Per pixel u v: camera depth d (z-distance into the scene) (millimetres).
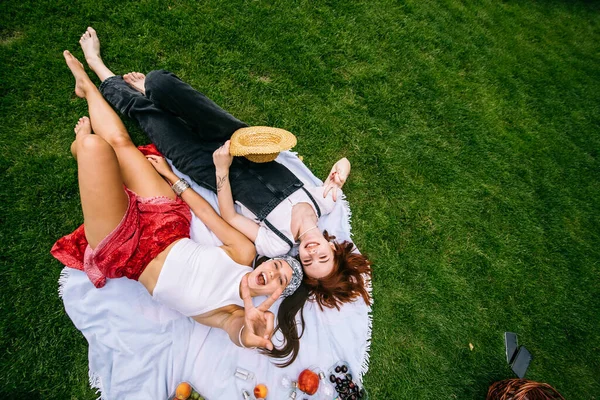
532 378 2865
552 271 3221
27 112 2635
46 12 2789
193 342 2383
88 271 2209
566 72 4277
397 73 3486
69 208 2562
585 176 3699
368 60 3430
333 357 2539
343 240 2822
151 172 2320
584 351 3014
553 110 3965
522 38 4328
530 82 4047
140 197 2209
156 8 2986
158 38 2949
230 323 2105
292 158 2893
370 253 2953
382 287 2889
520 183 3479
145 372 2258
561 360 2957
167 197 2305
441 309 2926
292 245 2406
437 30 3826
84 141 1798
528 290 3115
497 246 3193
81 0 2857
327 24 3398
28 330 2311
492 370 2828
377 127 3256
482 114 3643
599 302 3197
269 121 3051
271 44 3182
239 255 2309
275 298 1849
